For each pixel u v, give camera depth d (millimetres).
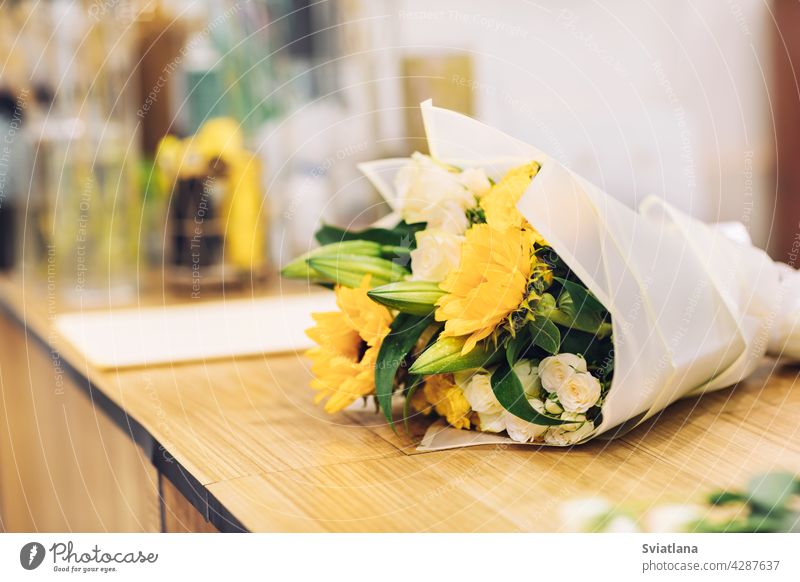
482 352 1058
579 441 1069
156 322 1650
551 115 2924
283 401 1240
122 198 1914
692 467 1031
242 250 1905
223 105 2072
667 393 1093
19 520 1798
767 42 3469
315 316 1126
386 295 1060
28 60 2172
